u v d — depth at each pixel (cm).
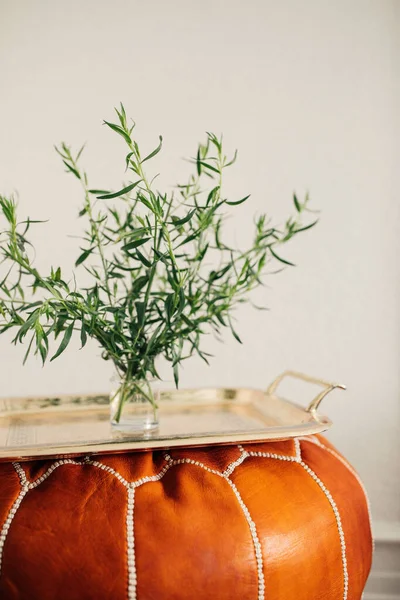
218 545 94
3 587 93
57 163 154
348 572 103
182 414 125
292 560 97
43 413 127
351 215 160
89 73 155
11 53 153
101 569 91
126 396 111
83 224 155
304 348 160
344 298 160
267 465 105
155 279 142
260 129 158
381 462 160
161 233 107
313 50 159
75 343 156
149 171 156
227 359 159
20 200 154
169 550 92
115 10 156
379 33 159
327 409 160
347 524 105
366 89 159
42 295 152
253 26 159
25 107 154
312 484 105
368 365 160
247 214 158
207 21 158
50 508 95
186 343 158
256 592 94
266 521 97
